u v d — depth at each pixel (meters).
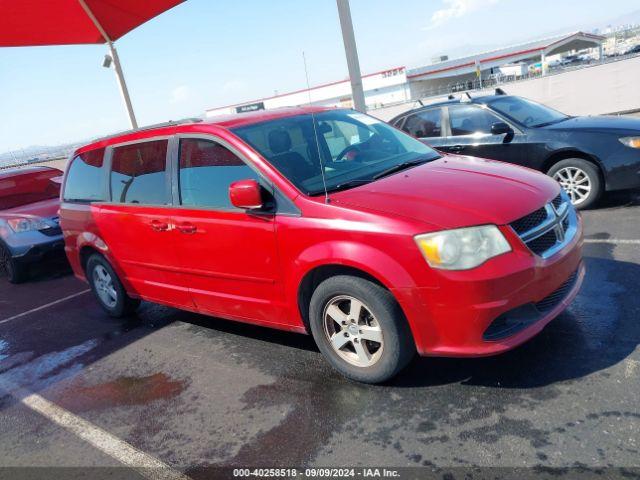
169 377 3.88
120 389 3.85
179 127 4.05
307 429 2.92
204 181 3.81
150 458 2.94
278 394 3.34
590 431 2.49
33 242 7.43
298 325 3.49
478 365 3.23
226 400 3.39
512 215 2.85
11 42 9.34
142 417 3.39
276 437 2.90
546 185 3.32
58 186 9.05
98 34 10.12
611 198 6.44
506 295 2.71
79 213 5.10
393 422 2.84
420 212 2.88
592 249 4.86
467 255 2.71
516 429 2.60
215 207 3.71
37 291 7.27
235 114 4.22
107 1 8.62
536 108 6.94
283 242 3.29
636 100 15.38
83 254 5.37
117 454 3.04
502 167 3.67
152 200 4.22
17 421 3.67
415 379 3.21
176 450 2.97
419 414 2.86
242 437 2.96
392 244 2.83
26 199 8.64
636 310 3.54
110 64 10.87
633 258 4.46
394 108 18.20
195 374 3.84
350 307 3.14
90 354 4.63
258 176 3.48
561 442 2.46
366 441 2.72
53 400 3.88
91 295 6.57
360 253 2.92
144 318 5.30
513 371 3.10
